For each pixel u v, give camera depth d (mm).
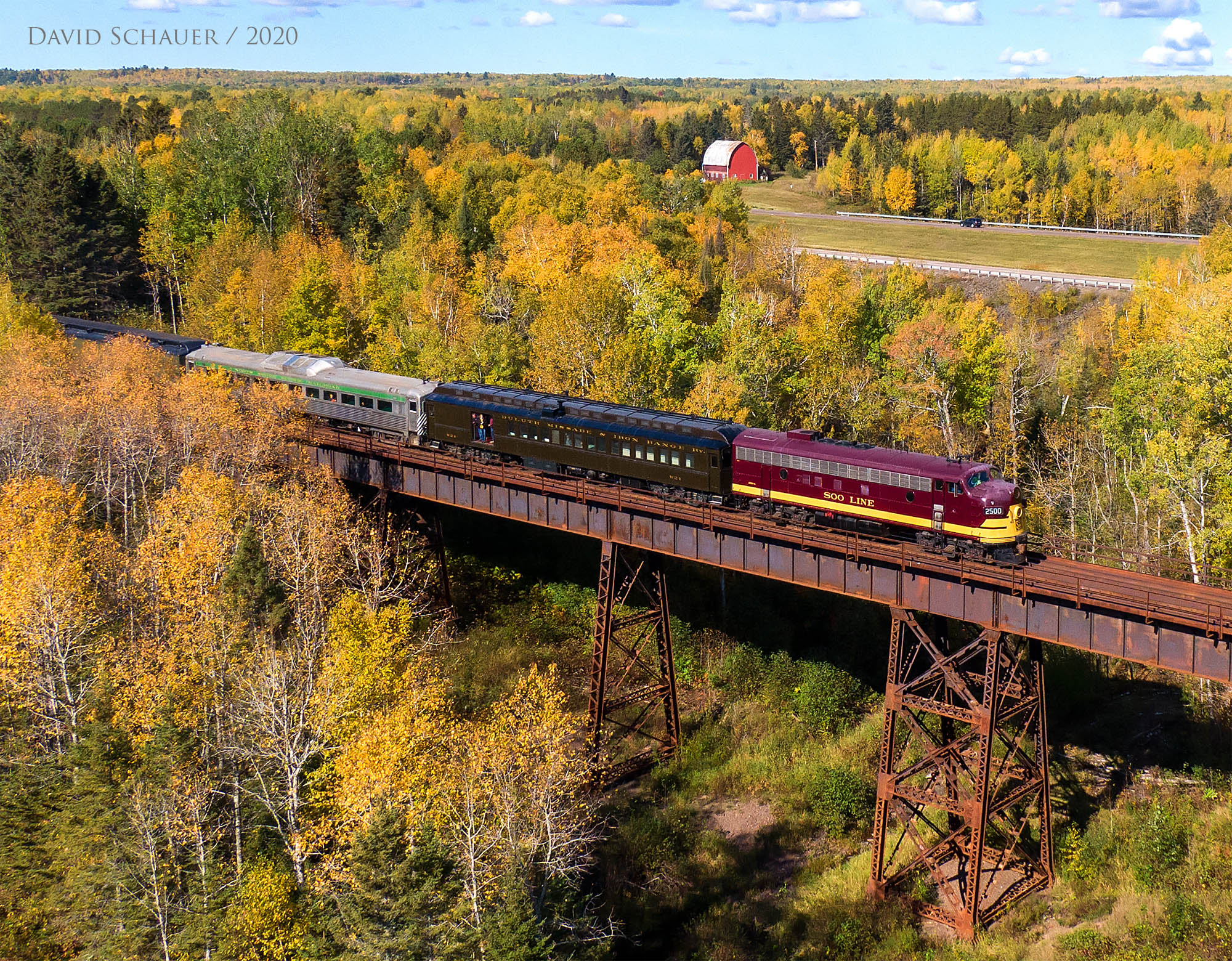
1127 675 61656
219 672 47812
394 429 70625
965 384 88812
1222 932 41406
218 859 43156
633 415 58750
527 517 59469
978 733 45250
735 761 60094
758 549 50438
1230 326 62531
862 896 48750
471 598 72688
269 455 66250
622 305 88750
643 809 55469
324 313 96188
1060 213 195125
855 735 61281
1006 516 45688
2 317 89188
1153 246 158750
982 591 43844
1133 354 78000
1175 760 53844
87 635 52719
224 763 45438
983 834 44656
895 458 49250
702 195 160125
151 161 146625
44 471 66062
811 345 96000
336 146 140250
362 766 40625
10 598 48094
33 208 115125
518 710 45875
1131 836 48969
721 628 69938
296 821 43812
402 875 35281
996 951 44188
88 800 42031
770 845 54000
